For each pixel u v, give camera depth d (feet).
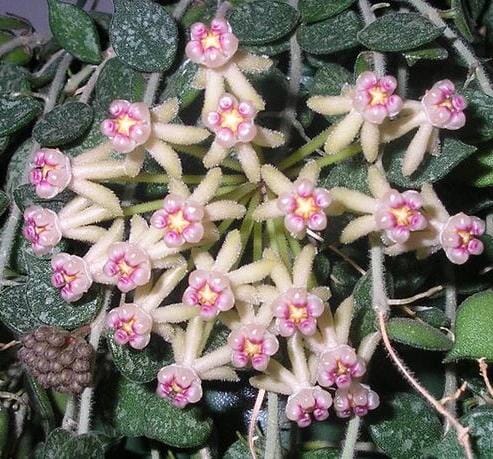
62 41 0.42
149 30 0.39
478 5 0.47
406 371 0.34
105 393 0.41
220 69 0.33
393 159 0.36
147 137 0.32
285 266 0.33
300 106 0.43
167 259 0.32
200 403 0.41
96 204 0.34
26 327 0.38
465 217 0.33
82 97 0.41
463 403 0.43
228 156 0.36
